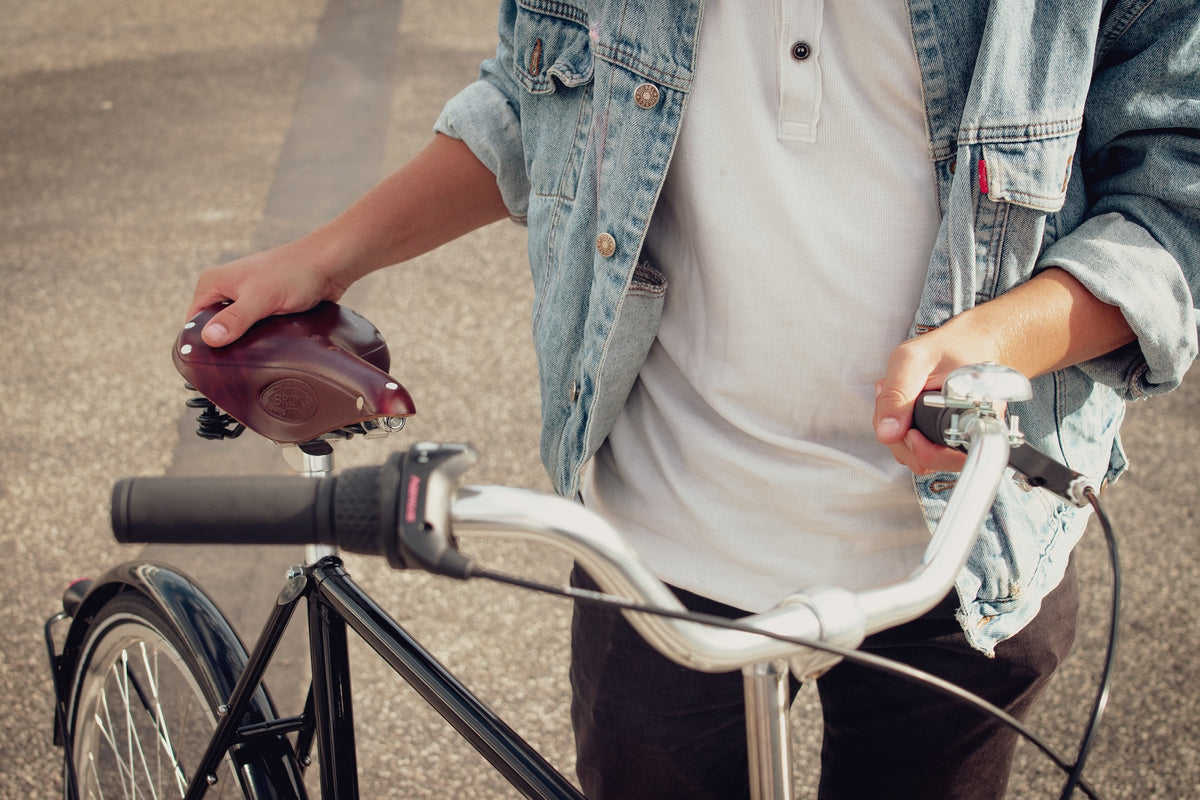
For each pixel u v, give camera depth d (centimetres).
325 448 125
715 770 135
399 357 344
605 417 125
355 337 131
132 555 269
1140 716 225
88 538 275
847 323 110
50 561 267
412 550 70
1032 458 83
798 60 104
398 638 118
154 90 575
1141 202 103
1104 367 109
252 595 254
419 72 579
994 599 115
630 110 113
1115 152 107
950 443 85
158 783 156
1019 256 106
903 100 104
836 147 106
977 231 105
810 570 120
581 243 122
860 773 134
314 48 625
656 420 127
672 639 72
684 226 116
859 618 73
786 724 80
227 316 126
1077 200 108
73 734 171
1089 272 100
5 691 231
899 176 106
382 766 215
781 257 109
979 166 102
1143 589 259
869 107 105
